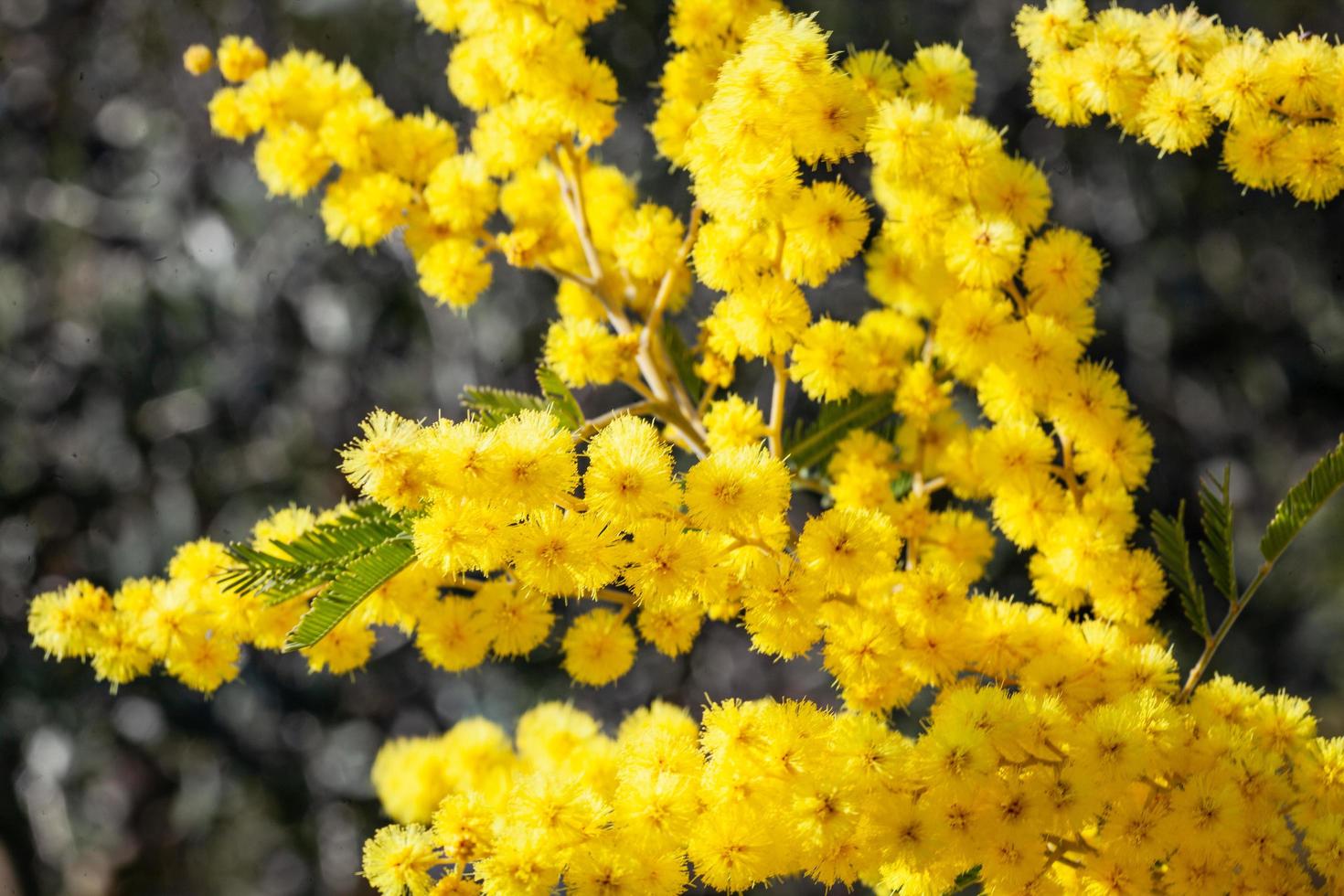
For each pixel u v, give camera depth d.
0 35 0.93
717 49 0.44
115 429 0.90
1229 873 0.41
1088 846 0.41
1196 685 0.43
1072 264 0.43
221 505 0.90
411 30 0.87
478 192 0.45
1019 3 0.85
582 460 0.43
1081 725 0.41
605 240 0.45
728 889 0.40
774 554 0.41
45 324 0.91
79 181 0.92
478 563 0.40
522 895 0.40
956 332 0.43
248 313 0.90
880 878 0.42
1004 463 0.43
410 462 0.39
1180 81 0.42
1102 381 0.43
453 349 0.89
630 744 0.42
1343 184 0.42
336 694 0.92
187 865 0.90
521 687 0.89
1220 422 0.88
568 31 0.44
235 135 0.45
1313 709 0.85
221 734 0.90
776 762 0.40
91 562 0.90
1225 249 0.87
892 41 0.83
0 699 0.88
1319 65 0.42
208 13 0.90
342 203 0.45
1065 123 0.43
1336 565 0.85
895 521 0.44
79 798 0.88
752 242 0.42
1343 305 0.86
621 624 0.44
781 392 0.43
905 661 0.42
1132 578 0.43
